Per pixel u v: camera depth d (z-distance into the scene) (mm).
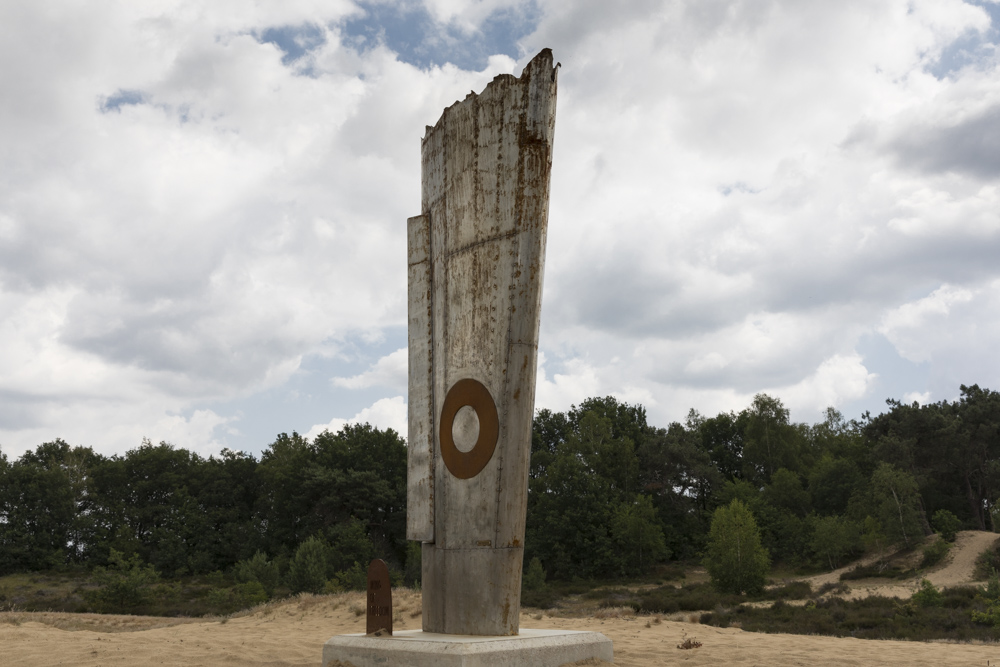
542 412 79812
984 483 59594
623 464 65000
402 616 16703
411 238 9117
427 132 9195
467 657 6340
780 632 19844
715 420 77750
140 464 72875
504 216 7812
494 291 7781
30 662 10555
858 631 19422
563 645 7105
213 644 12711
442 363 8352
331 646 7578
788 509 60469
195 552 64500
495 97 8109
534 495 64438
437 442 8234
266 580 44562
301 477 64375
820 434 76625
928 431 59469
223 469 73188
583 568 55656
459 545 7672
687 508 64438
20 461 77125
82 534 66688
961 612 23125
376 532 61281
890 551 49344
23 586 54562
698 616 22906
